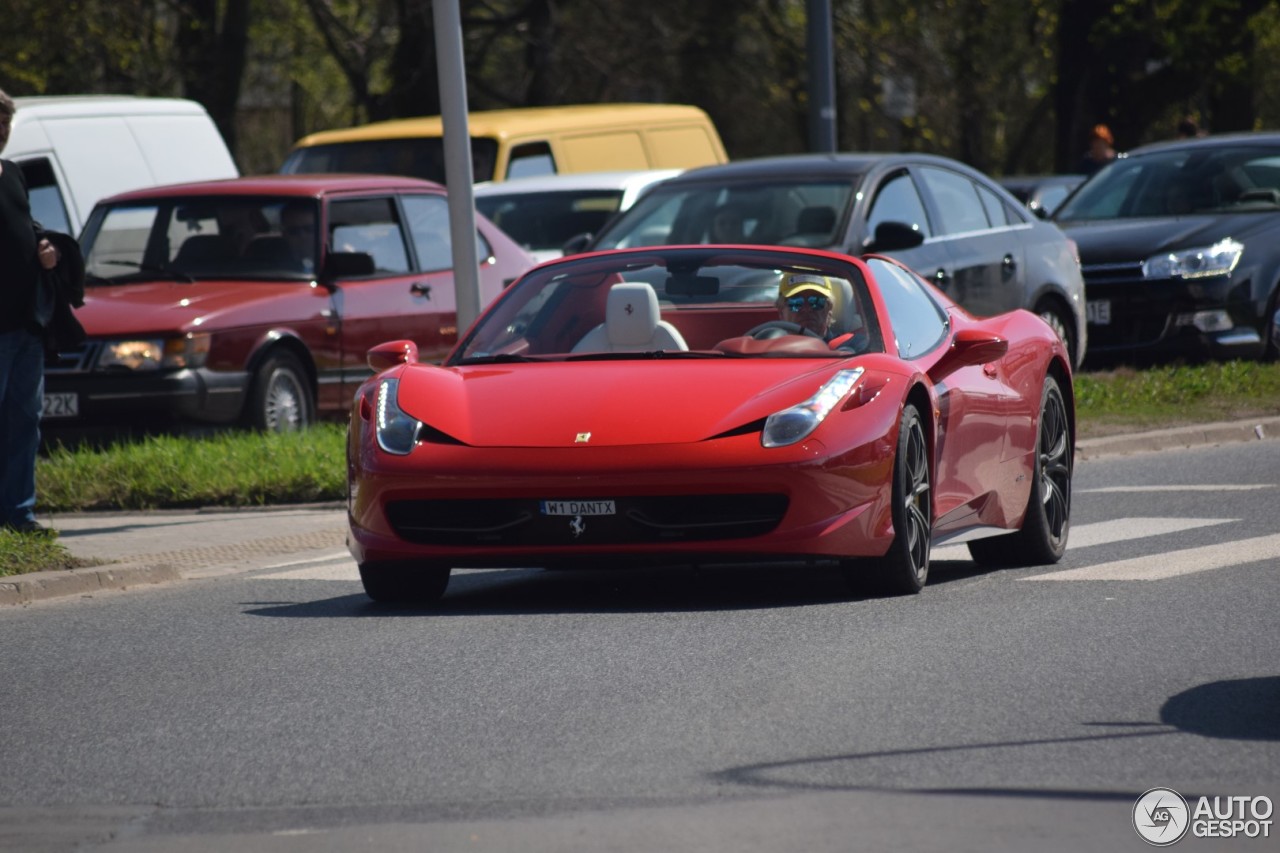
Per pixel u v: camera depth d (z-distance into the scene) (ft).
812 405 93.25
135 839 56.39
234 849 54.95
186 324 166.40
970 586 101.91
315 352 176.24
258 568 117.19
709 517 92.17
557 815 57.52
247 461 151.94
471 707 72.59
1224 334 217.56
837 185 180.96
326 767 64.23
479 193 246.88
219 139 233.76
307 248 180.86
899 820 55.93
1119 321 220.64
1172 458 163.63
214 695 76.54
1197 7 415.85
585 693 74.38
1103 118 431.84
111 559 114.01
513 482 92.02
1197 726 67.31
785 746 65.36
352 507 96.94
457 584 109.70
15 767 65.87
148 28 401.90
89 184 213.25
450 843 54.85
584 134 275.18
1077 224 233.14
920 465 98.27
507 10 433.07
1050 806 57.16
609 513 91.56
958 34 495.00
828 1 276.82
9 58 382.83
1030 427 112.37
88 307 170.91
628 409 94.07
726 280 105.91
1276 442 173.17
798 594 99.30
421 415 96.32
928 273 181.47
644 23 434.30
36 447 115.96
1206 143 238.89
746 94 453.17
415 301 187.62
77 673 82.58
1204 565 105.19
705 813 57.21
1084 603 93.86
